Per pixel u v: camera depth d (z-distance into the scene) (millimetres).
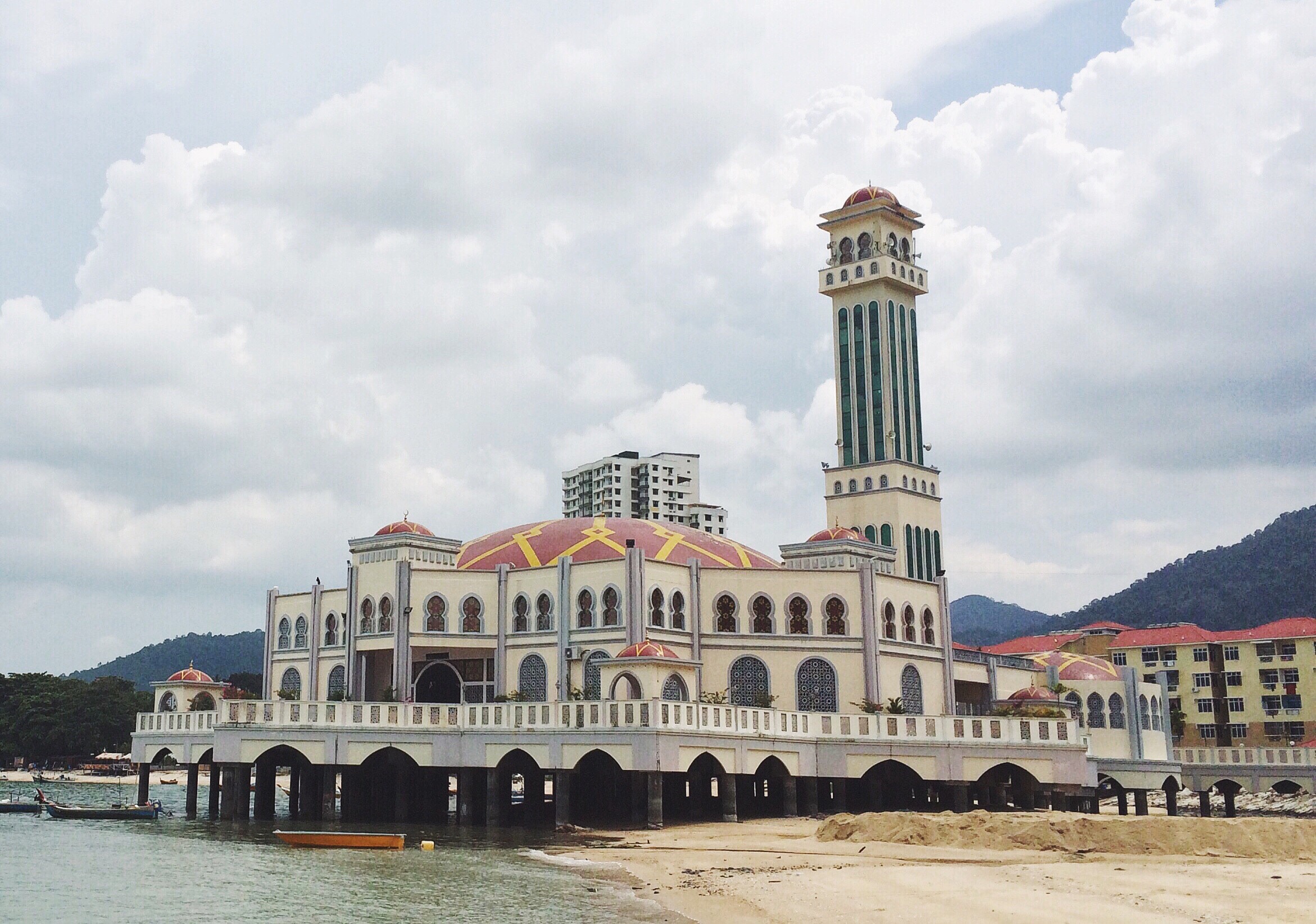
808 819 76750
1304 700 141625
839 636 91812
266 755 82312
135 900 50594
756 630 91562
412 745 76438
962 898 44000
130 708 193000
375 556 96312
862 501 140750
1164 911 40062
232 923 45406
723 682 90312
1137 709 102938
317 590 98125
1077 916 39750
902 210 147000
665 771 69938
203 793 140875
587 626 88875
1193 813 105312
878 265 143500
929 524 142500
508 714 75562
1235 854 57094
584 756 73312
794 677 90875
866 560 101062
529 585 92125
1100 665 108000
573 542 96938
